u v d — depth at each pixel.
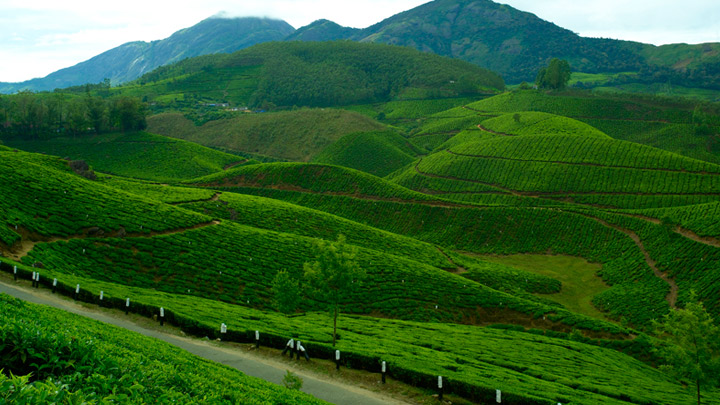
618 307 116.81
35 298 47.78
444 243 170.88
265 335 45.38
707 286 113.88
